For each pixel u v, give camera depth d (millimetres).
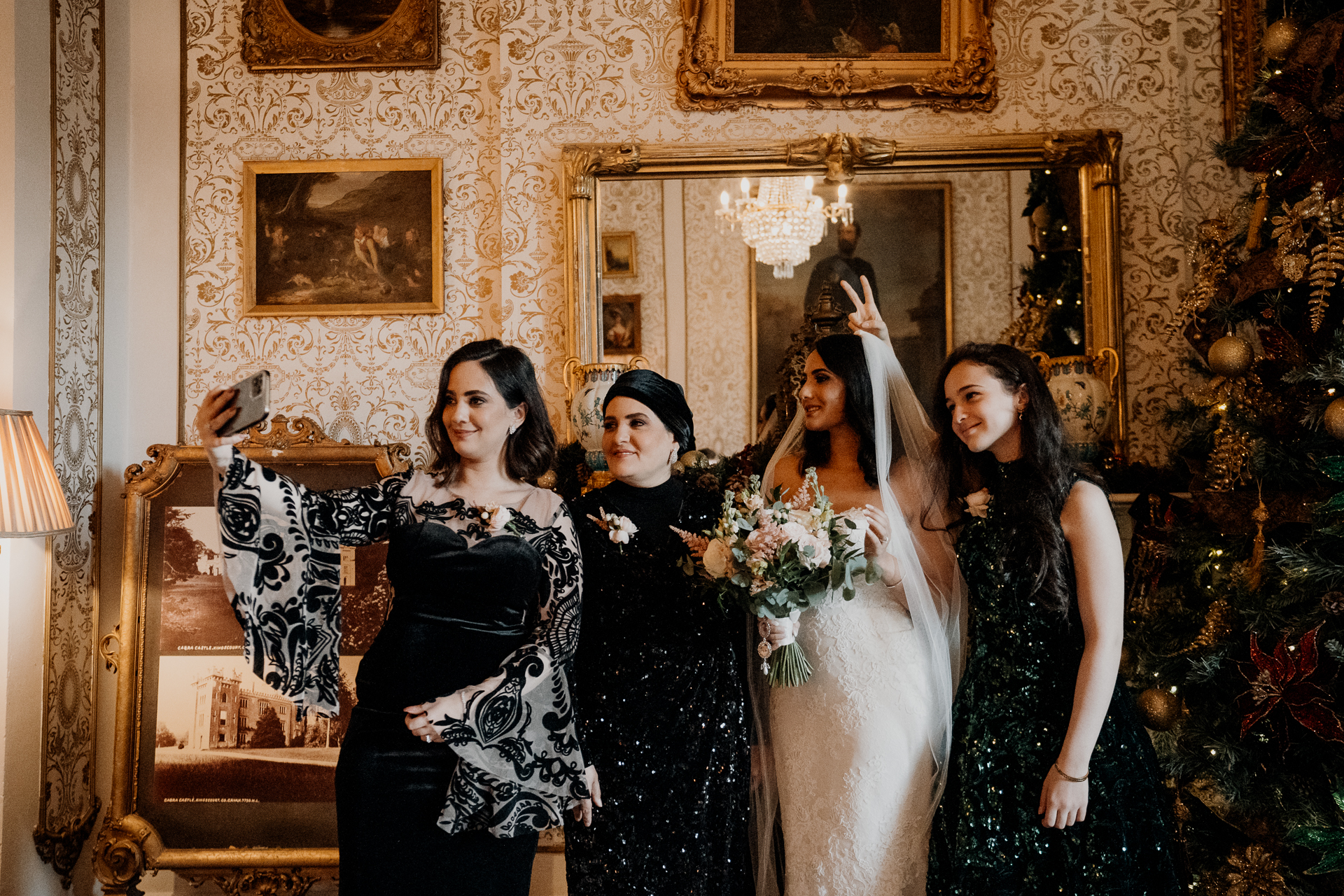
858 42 3193
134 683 2994
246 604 1882
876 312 2486
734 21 3193
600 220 3145
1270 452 2287
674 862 2125
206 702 2994
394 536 2033
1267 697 2160
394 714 1931
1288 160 2402
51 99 2938
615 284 3131
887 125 3205
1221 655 2316
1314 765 2186
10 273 2752
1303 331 2289
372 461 3059
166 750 2979
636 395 2232
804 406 2354
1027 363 2148
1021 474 2137
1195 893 2436
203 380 3279
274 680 1910
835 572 2020
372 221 3285
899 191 3111
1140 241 3148
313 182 3285
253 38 3297
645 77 3217
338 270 3277
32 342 2830
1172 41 3180
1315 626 2125
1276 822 2258
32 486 2584
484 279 3279
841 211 3109
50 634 2906
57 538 2951
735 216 3127
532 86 3215
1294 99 2318
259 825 2945
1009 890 1985
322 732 2977
